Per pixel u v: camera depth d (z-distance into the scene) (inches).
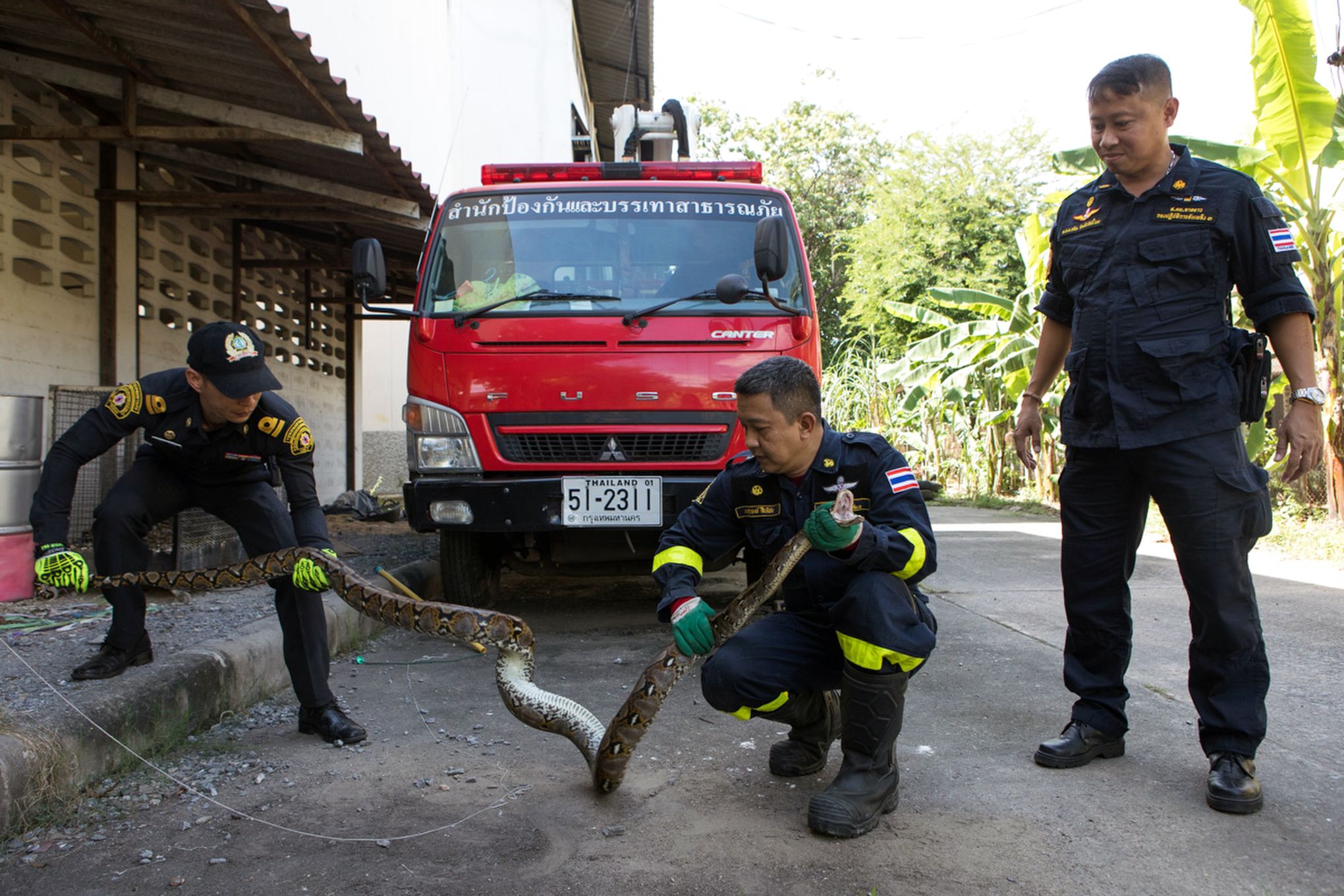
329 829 113.3
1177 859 103.8
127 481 149.3
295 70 207.3
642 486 201.3
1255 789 115.9
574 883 99.7
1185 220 124.4
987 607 245.3
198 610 203.2
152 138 234.4
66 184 268.8
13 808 110.9
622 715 113.3
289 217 307.4
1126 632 132.8
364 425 589.9
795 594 119.0
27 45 229.8
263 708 161.6
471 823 115.0
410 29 508.4
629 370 203.3
